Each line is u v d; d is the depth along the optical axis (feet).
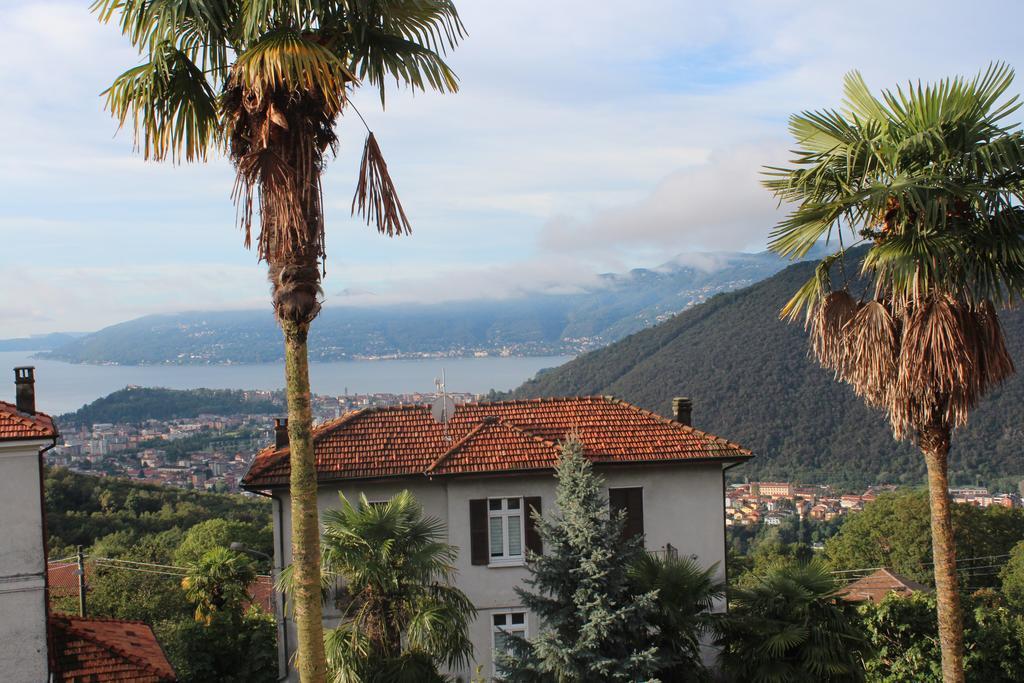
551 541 52.60
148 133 29.30
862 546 174.19
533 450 65.16
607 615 49.26
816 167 37.76
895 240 36.47
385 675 46.44
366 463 64.34
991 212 35.29
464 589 63.05
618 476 65.87
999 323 36.52
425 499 64.08
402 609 48.91
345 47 30.25
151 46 27.99
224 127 28.73
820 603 52.26
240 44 28.89
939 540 36.99
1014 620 60.90
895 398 37.06
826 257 39.75
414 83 30.96
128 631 61.31
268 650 84.79
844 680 50.98
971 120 35.55
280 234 27.55
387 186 29.53
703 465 66.64
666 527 66.08
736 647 52.90
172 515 202.49
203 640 82.58
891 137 36.83
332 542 47.98
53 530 171.94
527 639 55.62
